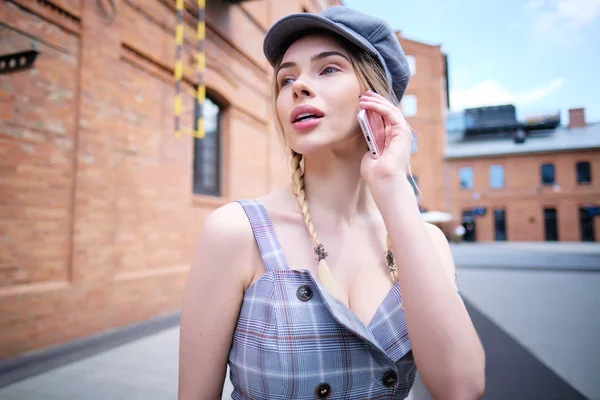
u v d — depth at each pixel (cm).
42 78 394
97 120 450
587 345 436
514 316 589
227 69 716
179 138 591
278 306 64
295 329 63
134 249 504
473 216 3125
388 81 78
